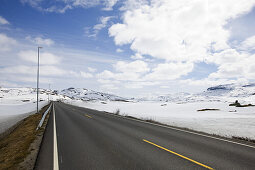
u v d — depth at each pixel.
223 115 25.03
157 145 6.98
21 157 5.62
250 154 5.89
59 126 12.23
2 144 8.66
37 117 18.67
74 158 5.47
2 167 4.88
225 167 4.76
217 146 6.85
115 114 22.81
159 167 4.73
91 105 57.31
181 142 7.48
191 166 4.80
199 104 52.94
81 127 11.73
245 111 31.86
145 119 17.30
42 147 6.81
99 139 8.09
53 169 4.64
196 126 13.45
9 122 21.30
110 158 5.45
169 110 39.97
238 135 9.77
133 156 5.63
